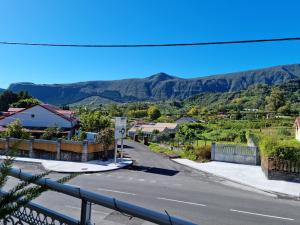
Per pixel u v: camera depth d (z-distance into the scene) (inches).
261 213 497.7
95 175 813.9
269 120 2864.2
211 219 446.0
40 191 118.6
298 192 684.7
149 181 745.0
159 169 959.0
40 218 140.3
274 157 825.5
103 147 1094.4
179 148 1560.0
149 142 2012.8
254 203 568.1
